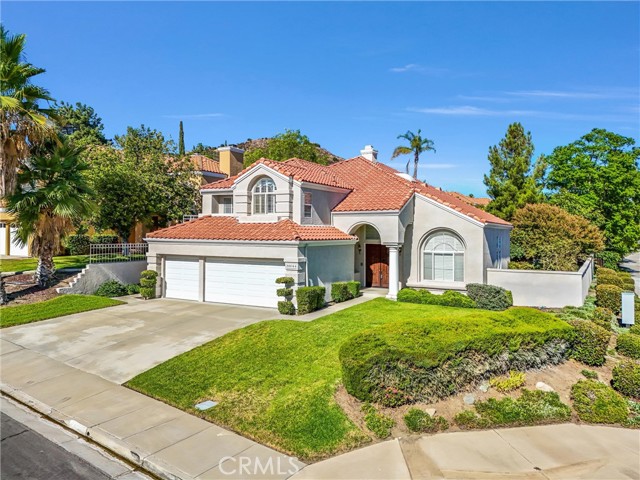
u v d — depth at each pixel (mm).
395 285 21359
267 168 21391
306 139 46750
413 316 16938
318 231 20891
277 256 18891
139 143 31125
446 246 22062
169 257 22375
